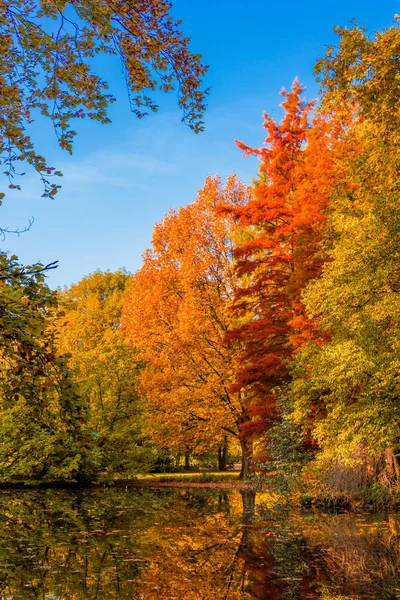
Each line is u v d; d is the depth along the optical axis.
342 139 16.41
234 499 16.91
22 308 3.39
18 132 4.12
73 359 24.56
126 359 24.78
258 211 18.17
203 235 23.17
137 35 4.02
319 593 6.48
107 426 23.23
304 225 16.86
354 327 10.91
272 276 18.88
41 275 3.48
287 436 15.79
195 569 7.59
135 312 23.88
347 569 7.64
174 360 22.52
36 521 12.12
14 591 6.46
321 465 13.00
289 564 7.93
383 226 10.53
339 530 10.74
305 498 14.69
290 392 15.17
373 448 11.06
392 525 11.32
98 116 4.35
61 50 4.03
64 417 3.67
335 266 11.31
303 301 12.27
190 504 15.48
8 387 3.60
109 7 3.84
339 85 7.12
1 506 15.16
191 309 21.45
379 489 13.52
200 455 33.09
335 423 11.50
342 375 10.96
